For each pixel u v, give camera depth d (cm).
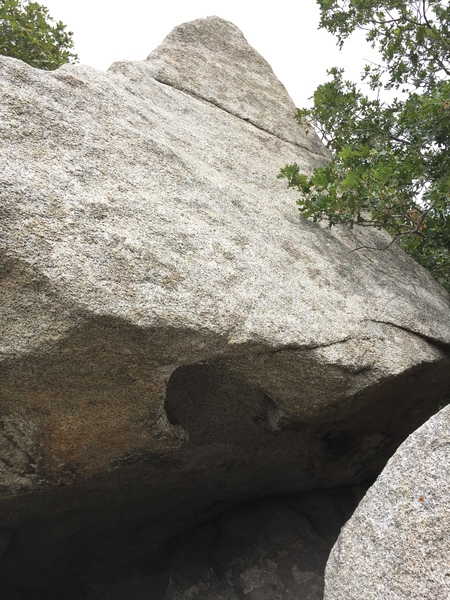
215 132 348
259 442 293
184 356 197
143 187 232
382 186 306
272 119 410
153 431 217
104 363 187
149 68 367
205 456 281
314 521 346
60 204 191
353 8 460
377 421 314
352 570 166
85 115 246
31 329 176
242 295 218
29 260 172
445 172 330
